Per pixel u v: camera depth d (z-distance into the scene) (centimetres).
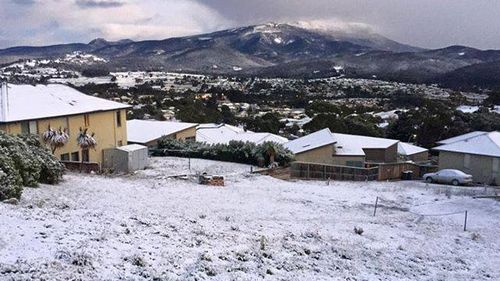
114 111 3450
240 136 5053
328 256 1153
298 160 3662
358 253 1232
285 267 989
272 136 4941
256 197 2095
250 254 1048
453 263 1255
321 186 2650
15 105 2845
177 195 1956
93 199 1645
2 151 1633
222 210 1700
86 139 3066
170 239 1088
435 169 3941
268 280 875
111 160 3003
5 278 697
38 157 1903
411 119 6806
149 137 3988
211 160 3403
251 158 3247
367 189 2644
